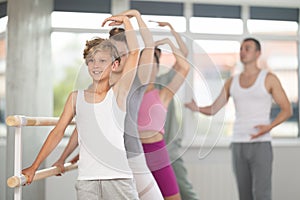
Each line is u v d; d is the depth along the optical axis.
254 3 5.13
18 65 3.86
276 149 4.91
